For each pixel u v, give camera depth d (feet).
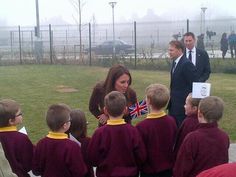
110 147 12.85
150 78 60.39
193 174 12.01
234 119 30.96
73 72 70.54
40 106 37.24
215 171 5.44
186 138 12.18
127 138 12.94
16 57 94.22
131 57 81.66
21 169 12.14
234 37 80.53
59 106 12.40
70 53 94.84
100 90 16.17
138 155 13.14
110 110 12.94
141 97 42.27
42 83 55.01
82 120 13.37
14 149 12.07
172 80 21.29
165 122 13.92
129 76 15.99
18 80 59.06
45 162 12.28
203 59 22.48
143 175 14.10
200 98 13.94
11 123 12.23
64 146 12.14
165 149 13.91
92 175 13.52
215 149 11.90
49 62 91.35
